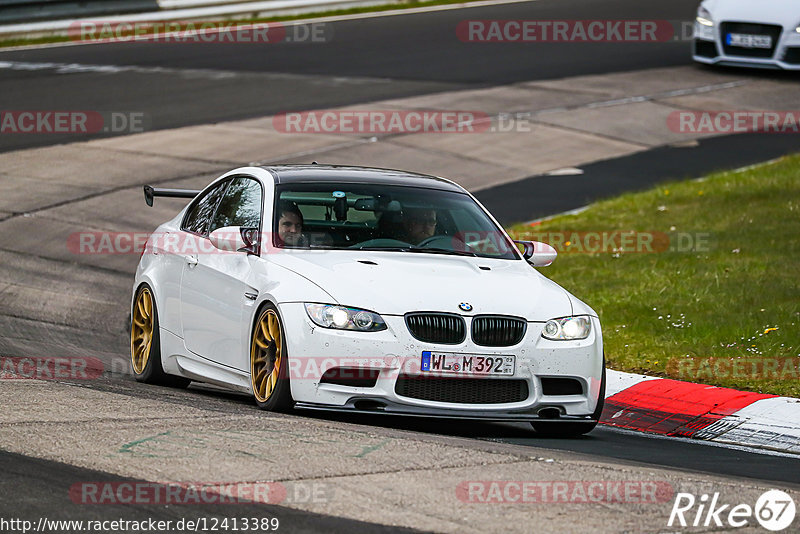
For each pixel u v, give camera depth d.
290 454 20.38
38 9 102.19
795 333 35.75
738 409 29.58
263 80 85.88
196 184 60.91
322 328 24.97
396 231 28.61
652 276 44.25
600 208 56.50
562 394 26.19
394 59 94.38
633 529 17.11
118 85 83.56
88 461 19.64
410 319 25.05
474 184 62.28
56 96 79.81
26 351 34.34
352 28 109.06
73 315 41.06
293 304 25.42
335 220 28.48
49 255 49.53
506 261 28.86
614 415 30.34
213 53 96.38
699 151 69.12
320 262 26.72
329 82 85.50
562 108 78.56
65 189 59.84
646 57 95.69
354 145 68.69
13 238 51.66
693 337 36.28
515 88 84.25
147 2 106.94
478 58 95.06
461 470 19.92
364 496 18.12
